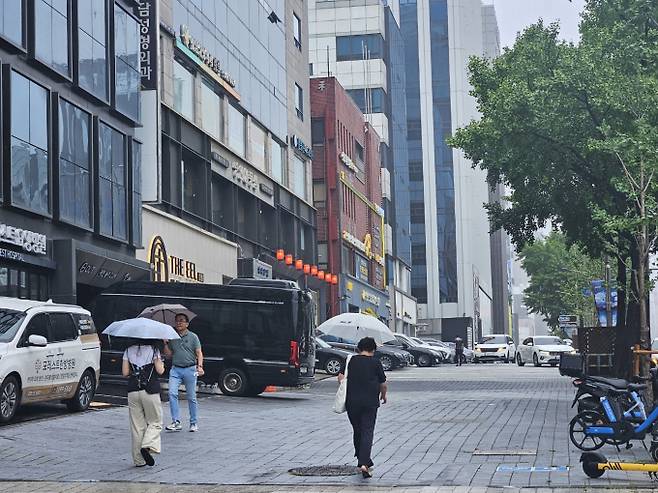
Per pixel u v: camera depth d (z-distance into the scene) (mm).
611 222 21453
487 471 14094
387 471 14227
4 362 18594
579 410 16094
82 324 21812
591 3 33406
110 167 34875
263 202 57375
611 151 23438
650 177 21688
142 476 13875
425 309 133125
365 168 90562
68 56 31891
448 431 19484
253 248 55656
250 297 28875
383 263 96875
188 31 45188
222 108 50562
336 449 16688
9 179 27688
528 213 38000
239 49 53625
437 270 133375
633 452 16125
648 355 19438
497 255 175250
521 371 53875
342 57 108688
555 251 106125
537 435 18625
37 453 15828
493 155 33594
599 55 29312
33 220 29562
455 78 135875
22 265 29047
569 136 30578
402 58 120562
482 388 35781
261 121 57406
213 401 26812
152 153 38781
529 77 31844
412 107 136000
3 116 27719
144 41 39188
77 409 21516
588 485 12773
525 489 12492
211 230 48062
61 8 31391
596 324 66125
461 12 137500
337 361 44188
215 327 28844
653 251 24906
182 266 42844
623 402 15562
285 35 64438
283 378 28547
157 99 38906
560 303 104562
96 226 33469
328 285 74250
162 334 14727
